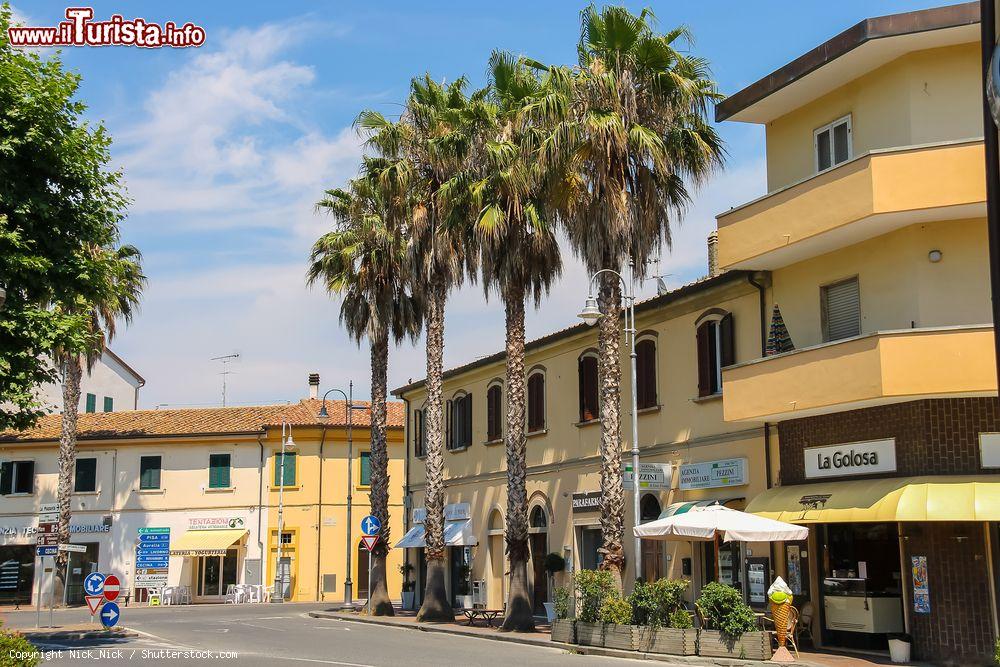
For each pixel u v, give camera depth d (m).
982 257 19.31
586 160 22.45
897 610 19.38
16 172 21.62
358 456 51.97
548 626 28.44
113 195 23.38
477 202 26.22
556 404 31.95
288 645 22.95
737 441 23.64
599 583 21.83
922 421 18.56
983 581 17.89
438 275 31.03
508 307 26.75
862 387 18.67
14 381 21.34
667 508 25.39
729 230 22.67
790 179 23.19
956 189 18.31
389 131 30.81
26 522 51.25
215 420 52.84
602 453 22.70
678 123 23.33
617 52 22.62
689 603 24.58
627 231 22.31
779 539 19.25
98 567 50.62
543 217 25.95
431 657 19.81
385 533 34.66
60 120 21.95
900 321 19.77
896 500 18.03
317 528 50.53
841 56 20.25
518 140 26.30
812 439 21.34
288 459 50.94
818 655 19.45
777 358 20.91
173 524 50.75
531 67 24.31
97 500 51.22
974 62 19.80
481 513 36.41
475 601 35.94
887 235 20.23
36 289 22.28
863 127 21.17
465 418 38.47
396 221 31.70
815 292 21.91
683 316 26.02
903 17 19.27
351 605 39.19
